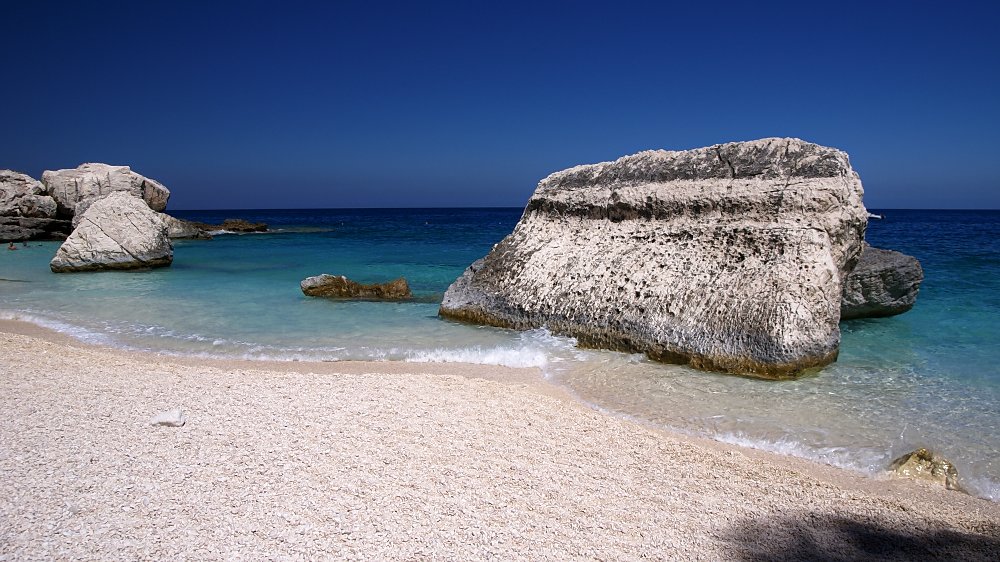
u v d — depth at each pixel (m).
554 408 6.73
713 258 9.48
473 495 4.62
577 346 9.75
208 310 12.63
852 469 5.67
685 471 5.28
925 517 4.69
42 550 3.75
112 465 4.95
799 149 10.09
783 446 6.12
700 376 8.24
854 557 4.03
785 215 9.40
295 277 18.08
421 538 3.99
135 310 12.61
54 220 32.56
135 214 20.67
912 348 9.64
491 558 3.81
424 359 9.06
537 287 10.84
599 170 12.05
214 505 4.34
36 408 6.30
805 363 8.15
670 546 4.06
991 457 5.89
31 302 13.53
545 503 4.55
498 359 9.02
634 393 7.59
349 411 6.41
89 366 8.11
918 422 6.70
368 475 4.88
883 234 36.62
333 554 3.79
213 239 36.81
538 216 12.23
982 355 9.20
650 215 10.69
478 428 6.04
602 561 3.83
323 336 10.39
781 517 4.55
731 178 10.21
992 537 4.40
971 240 30.02
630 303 9.59
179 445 5.39
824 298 8.63
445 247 29.52
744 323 8.43
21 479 4.67
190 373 7.88
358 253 26.27
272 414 6.27
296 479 4.77
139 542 3.86
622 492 4.81
